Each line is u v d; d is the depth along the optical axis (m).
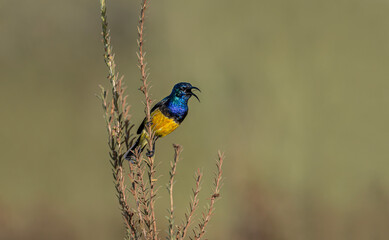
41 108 15.36
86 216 13.38
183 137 14.62
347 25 18.61
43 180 13.69
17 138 14.58
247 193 13.38
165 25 18.75
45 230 13.21
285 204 13.42
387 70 17.20
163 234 9.18
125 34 19.44
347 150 14.98
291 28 18.27
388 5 19.36
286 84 16.16
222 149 14.60
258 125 15.27
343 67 17.08
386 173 14.49
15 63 17.31
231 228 12.80
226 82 16.28
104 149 14.73
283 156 14.65
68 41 18.92
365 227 13.38
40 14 19.52
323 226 13.21
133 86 16.38
